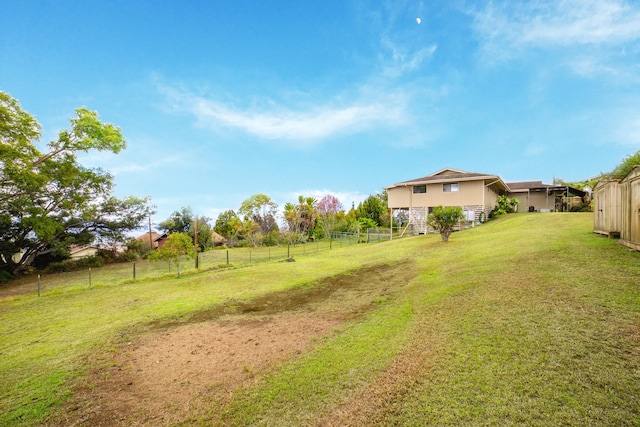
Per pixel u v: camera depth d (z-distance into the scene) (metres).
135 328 6.36
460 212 15.23
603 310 4.21
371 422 2.76
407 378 3.38
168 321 6.77
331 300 7.81
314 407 3.13
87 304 8.98
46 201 20.94
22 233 21.88
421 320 5.15
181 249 15.23
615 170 21.56
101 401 3.62
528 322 4.19
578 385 2.80
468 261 9.23
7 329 6.89
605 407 2.50
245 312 7.21
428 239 18.05
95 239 26.58
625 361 3.07
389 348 4.27
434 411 2.75
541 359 3.28
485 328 4.25
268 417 3.06
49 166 17.94
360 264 12.59
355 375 3.66
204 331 6.01
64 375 4.34
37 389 3.95
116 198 26.56
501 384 2.97
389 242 20.16
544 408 2.57
